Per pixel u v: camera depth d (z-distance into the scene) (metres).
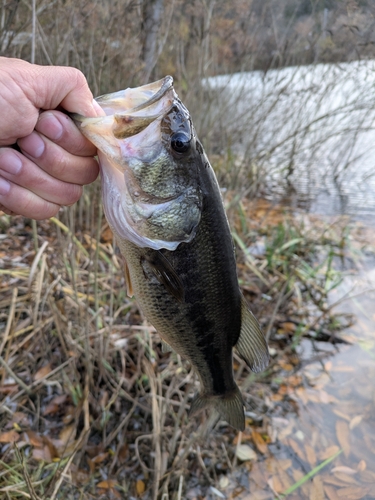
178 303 0.27
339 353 0.58
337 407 0.51
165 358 0.54
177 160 0.24
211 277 0.27
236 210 0.81
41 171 0.22
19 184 0.22
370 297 0.68
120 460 0.44
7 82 0.20
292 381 0.54
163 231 0.25
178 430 0.43
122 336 0.54
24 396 0.47
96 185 0.70
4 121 0.20
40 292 0.50
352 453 0.46
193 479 0.43
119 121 0.23
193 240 0.26
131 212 0.24
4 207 0.24
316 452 0.46
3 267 0.62
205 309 0.28
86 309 0.46
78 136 0.22
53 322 0.54
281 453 0.46
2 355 0.50
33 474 0.40
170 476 0.42
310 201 0.99
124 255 0.26
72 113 0.22
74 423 0.46
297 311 0.64
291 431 0.48
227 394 0.32
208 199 0.26
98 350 0.49
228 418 0.32
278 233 0.75
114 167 0.23
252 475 0.44
